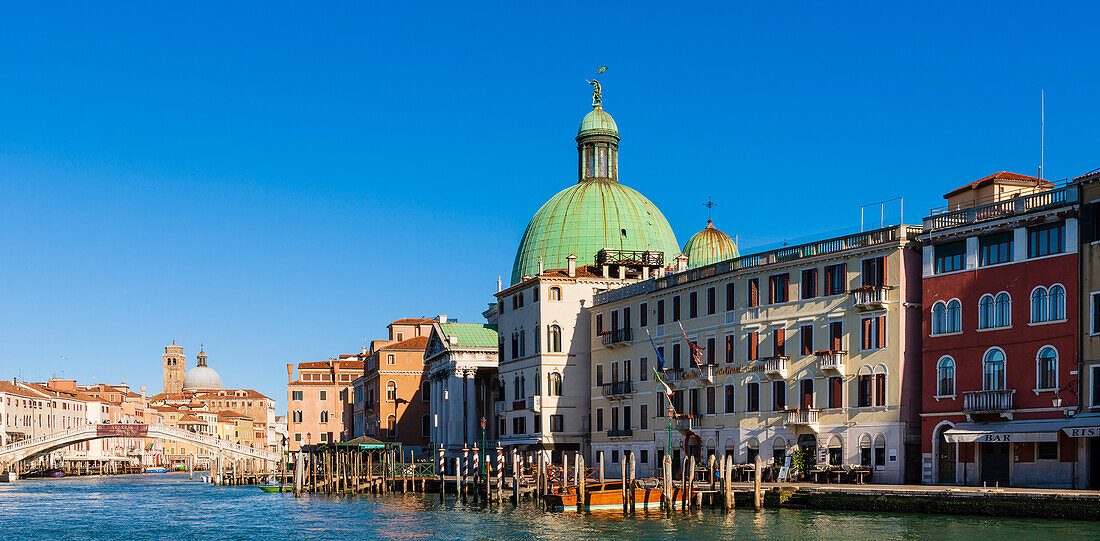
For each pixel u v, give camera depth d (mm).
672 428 73688
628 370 80000
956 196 61500
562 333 87562
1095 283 50562
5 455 135125
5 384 148625
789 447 64562
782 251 66125
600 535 49625
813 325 63781
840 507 52969
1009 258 54469
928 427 57375
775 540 45344
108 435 136125
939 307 57438
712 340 70938
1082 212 51312
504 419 94750
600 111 107312
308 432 158500
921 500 50062
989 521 46750
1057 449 51562
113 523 66188
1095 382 50312
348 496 84750
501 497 69812
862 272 61312
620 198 103375
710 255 108000
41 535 59938
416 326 140250
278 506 76812
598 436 83500
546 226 103062
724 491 56125
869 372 60469
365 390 137750
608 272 91375
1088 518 44906
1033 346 52969
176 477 151500
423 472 95062
